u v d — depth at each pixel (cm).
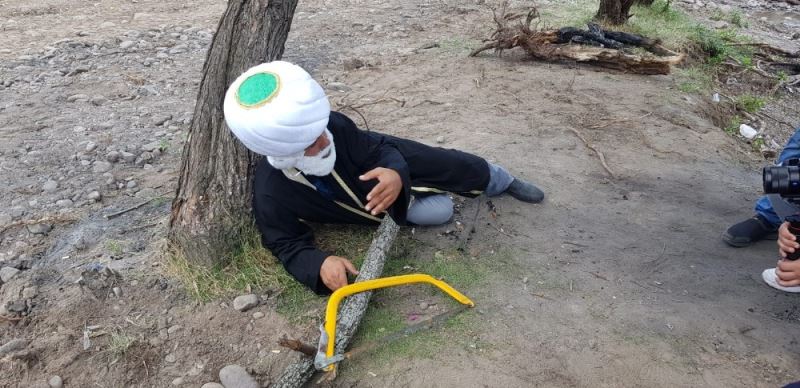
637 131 495
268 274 304
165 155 457
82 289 297
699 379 256
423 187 328
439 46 710
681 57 636
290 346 243
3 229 355
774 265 326
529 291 302
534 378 255
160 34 765
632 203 383
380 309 288
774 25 1104
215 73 313
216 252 302
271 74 247
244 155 307
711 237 351
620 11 781
